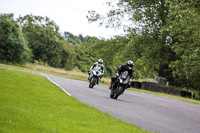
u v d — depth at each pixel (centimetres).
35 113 2506
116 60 16288
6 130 1811
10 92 3741
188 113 4756
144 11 15812
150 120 3341
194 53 11994
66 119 2472
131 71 5462
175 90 11775
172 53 15650
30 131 1883
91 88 7269
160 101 6606
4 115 2222
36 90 4503
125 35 16462
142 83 13462
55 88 5550
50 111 2780
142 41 15562
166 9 15388
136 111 3975
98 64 7525
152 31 15488
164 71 16375
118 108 4019
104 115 3055
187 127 3222
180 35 13550
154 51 15325
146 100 6253
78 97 4741
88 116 2827
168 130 2861
